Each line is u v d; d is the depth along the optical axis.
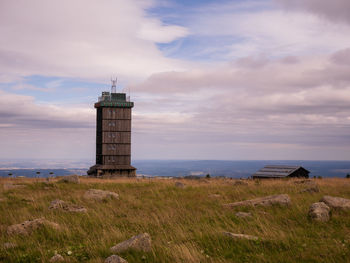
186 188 27.66
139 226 14.66
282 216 15.31
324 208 14.93
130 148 63.53
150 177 50.41
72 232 13.53
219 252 10.59
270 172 45.38
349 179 36.75
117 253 10.59
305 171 46.00
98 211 17.55
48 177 39.38
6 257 10.53
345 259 9.67
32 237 12.67
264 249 10.81
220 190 25.77
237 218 15.33
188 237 12.47
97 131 65.56
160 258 9.99
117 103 62.47
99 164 62.91
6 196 23.27
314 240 11.71
